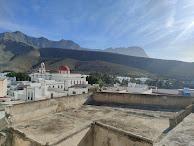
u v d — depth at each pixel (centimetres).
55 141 658
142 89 4300
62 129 777
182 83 7388
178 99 1064
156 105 1120
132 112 1011
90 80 8331
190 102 1030
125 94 1203
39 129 780
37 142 660
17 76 7925
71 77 7225
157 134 697
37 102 926
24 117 867
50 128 788
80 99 1183
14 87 5362
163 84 7694
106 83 9356
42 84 5162
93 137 831
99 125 813
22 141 724
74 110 1077
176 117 707
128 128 772
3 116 781
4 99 3781
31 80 7069
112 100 1238
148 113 985
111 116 949
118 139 735
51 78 7225
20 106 850
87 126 805
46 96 4403
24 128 788
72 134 729
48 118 924
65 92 5028
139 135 679
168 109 1054
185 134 388
